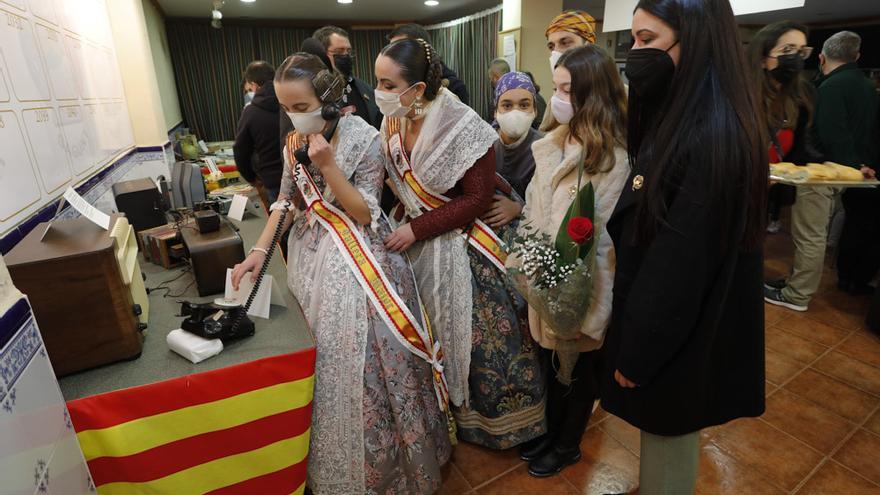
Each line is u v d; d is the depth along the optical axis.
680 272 0.87
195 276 1.42
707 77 0.86
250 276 1.32
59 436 0.82
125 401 1.02
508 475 1.66
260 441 1.20
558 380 1.57
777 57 2.19
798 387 2.08
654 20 0.91
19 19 1.28
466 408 1.69
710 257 0.87
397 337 1.32
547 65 4.29
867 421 1.87
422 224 1.41
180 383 1.07
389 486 1.37
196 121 6.54
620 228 1.07
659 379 0.98
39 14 1.46
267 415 1.19
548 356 1.67
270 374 1.16
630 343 0.95
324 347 1.29
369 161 1.28
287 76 1.12
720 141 0.83
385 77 1.27
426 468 1.40
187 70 6.34
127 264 1.18
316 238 1.35
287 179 1.42
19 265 0.95
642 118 1.08
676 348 0.92
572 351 1.40
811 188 2.50
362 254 1.29
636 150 1.13
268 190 2.46
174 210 2.00
